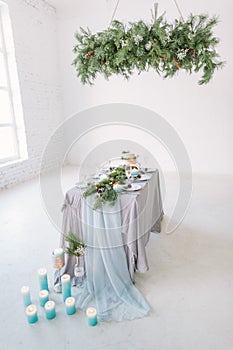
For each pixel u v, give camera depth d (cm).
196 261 230
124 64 202
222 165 547
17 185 489
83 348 147
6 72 486
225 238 270
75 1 553
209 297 185
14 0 470
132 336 154
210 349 145
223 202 377
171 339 152
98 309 175
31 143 534
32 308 168
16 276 215
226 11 477
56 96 612
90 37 201
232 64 495
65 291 182
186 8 498
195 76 524
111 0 539
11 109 502
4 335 157
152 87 561
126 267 199
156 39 185
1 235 292
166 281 204
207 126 540
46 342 152
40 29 545
